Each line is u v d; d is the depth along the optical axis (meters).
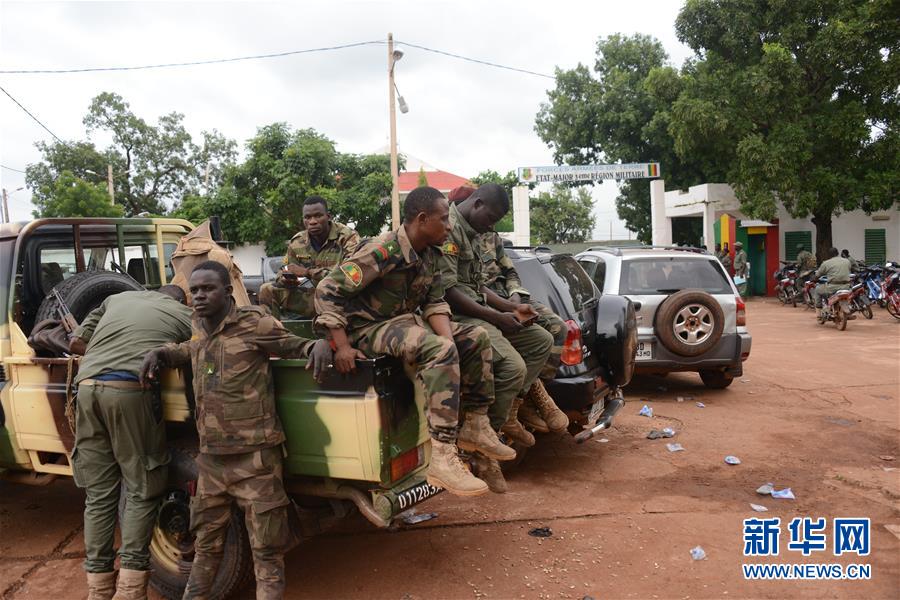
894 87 17.80
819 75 19.11
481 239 4.33
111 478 3.48
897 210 21.36
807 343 11.89
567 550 4.03
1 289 4.37
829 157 18.97
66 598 3.67
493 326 3.97
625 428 6.68
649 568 3.79
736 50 20.06
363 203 21.22
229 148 39.91
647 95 25.59
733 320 7.75
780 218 22.39
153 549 3.70
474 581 3.68
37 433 4.14
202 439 3.13
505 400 3.84
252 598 3.59
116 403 3.31
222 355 3.09
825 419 6.88
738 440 6.21
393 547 4.14
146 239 5.64
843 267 13.72
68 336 3.99
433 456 3.15
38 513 4.96
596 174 23.88
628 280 7.84
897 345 11.36
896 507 4.61
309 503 3.58
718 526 4.34
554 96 28.08
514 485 5.15
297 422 3.30
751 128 19.28
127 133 37.50
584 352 5.37
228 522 3.28
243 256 22.73
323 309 3.11
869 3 17.75
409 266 3.23
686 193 23.59
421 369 3.16
